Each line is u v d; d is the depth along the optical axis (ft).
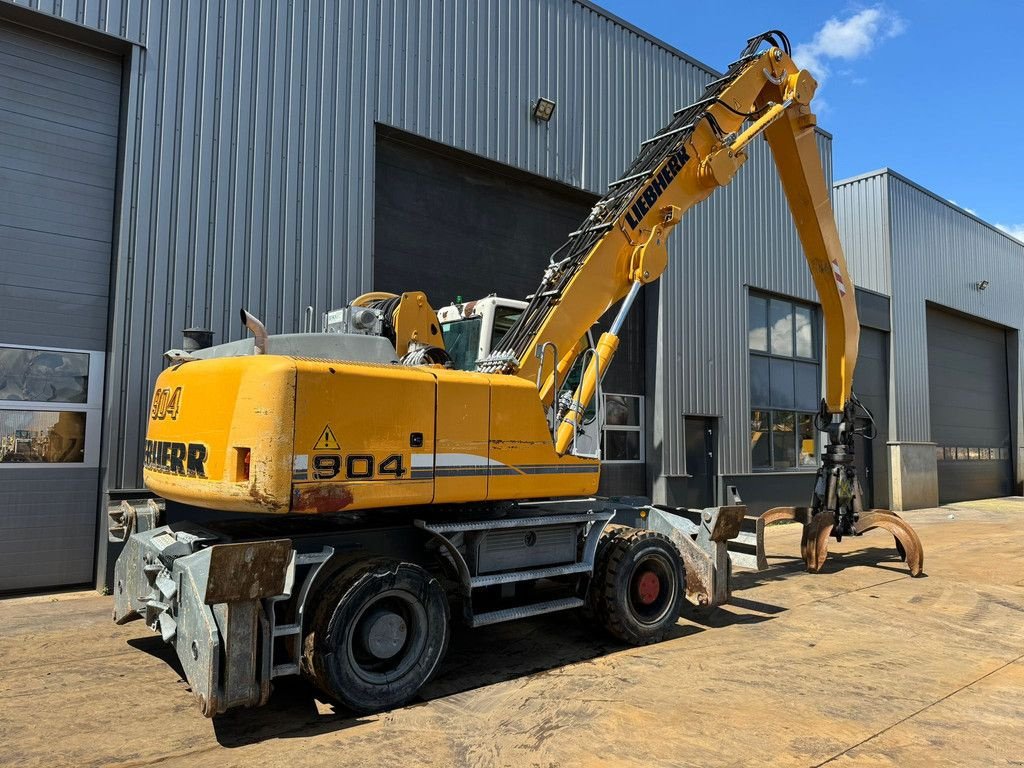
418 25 32.86
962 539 42.52
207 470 14.05
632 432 43.11
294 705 14.62
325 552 14.10
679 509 24.13
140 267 25.43
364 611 14.12
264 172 28.19
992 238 80.74
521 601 18.25
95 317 25.68
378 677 14.25
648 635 19.20
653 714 14.24
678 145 22.47
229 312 27.14
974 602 24.94
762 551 26.99
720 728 13.58
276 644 14.20
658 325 43.50
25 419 24.16
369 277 30.68
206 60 27.09
